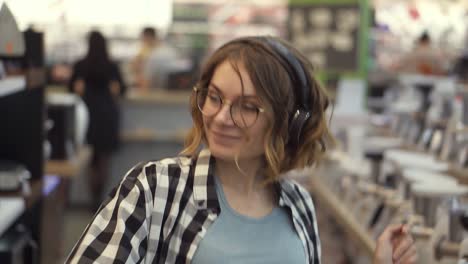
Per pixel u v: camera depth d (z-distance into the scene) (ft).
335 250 13.60
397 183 10.93
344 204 11.69
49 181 12.77
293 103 5.15
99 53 21.65
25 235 10.16
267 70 4.92
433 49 22.53
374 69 26.96
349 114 17.92
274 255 5.00
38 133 11.21
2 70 9.01
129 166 24.34
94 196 22.43
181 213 4.92
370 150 14.38
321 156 5.55
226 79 4.91
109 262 4.59
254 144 5.03
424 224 8.88
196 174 5.01
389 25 31.12
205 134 5.19
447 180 9.58
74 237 18.63
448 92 13.78
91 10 30.12
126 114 24.26
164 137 24.27
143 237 4.80
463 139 11.34
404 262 5.37
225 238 4.92
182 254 4.87
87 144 21.76
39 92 11.16
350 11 24.73
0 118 11.18
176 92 25.70
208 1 33.40
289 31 26.32
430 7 31.17
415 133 14.43
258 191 5.30
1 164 10.25
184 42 32.42
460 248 7.34
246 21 33.55
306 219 5.50
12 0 21.33
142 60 26.37
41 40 10.82
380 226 9.32
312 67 5.37
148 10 30.91
